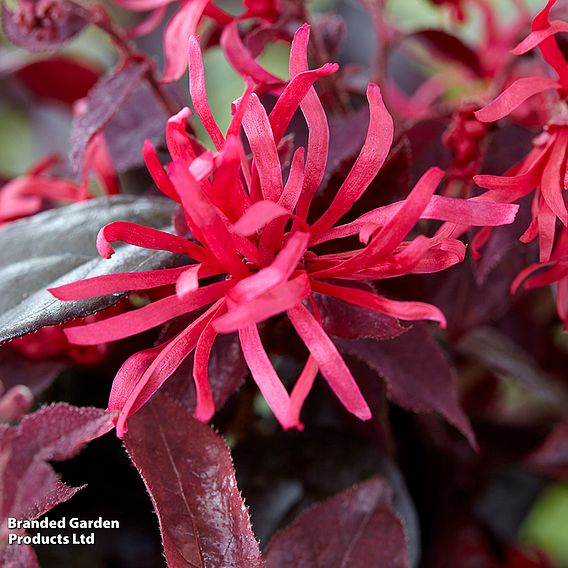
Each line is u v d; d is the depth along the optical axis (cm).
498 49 30
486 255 25
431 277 26
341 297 22
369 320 23
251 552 22
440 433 30
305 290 21
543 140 24
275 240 22
